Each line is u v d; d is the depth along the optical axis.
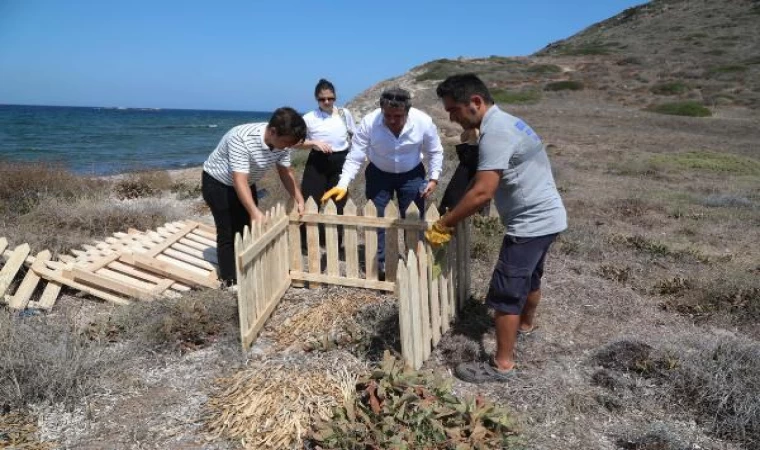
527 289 3.29
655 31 46.12
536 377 3.49
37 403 3.15
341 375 3.27
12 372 3.13
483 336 4.01
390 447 2.53
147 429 2.95
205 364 3.58
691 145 16.94
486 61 40.19
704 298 4.77
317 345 3.68
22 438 2.85
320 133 5.41
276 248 4.32
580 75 34.44
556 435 2.97
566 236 6.57
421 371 3.36
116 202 8.46
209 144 32.25
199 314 3.97
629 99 28.38
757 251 6.50
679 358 3.59
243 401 3.08
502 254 3.29
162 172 11.38
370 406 2.83
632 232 7.20
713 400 3.18
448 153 13.31
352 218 4.42
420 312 3.48
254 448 2.79
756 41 37.53
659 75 32.59
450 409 2.74
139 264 4.77
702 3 50.16
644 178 11.46
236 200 4.58
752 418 3.00
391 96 4.02
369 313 3.97
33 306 4.30
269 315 4.13
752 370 3.37
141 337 3.77
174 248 5.44
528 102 28.22
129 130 45.41
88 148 26.64
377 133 4.48
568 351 3.85
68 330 3.80
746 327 4.31
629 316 4.45
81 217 6.83
